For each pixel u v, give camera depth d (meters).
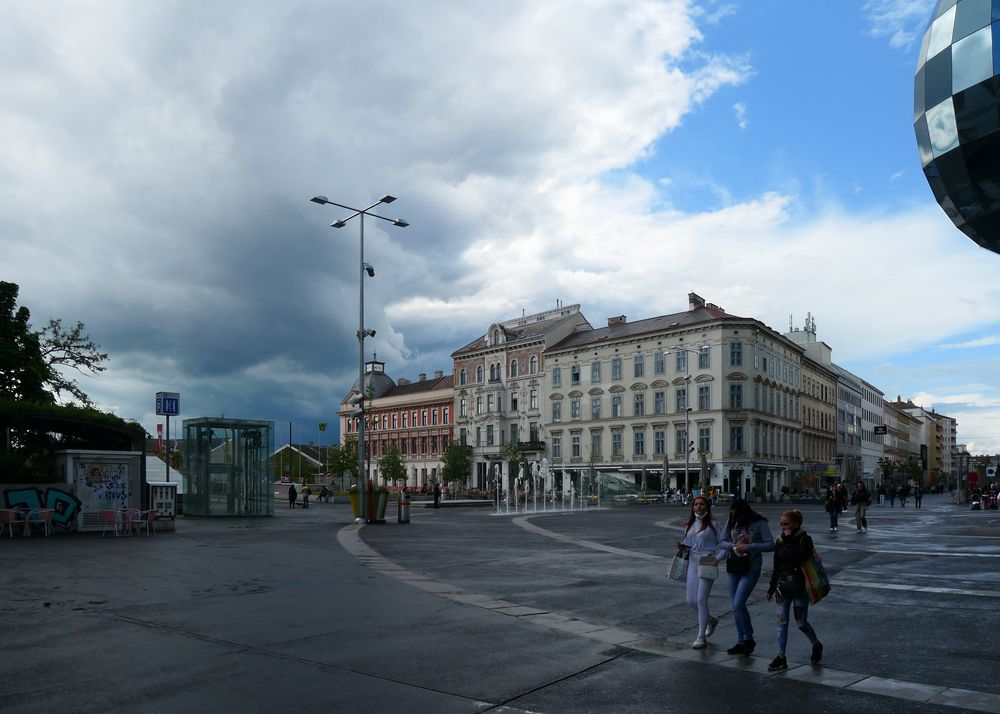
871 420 134.75
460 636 9.43
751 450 71.44
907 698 7.04
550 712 6.59
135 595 12.16
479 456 90.25
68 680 7.33
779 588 8.16
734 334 72.50
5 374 35.34
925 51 18.03
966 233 18.39
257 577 14.27
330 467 87.00
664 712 6.62
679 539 23.20
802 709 6.71
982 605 11.91
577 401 82.56
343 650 8.62
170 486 24.97
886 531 28.42
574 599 12.25
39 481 24.11
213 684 7.23
